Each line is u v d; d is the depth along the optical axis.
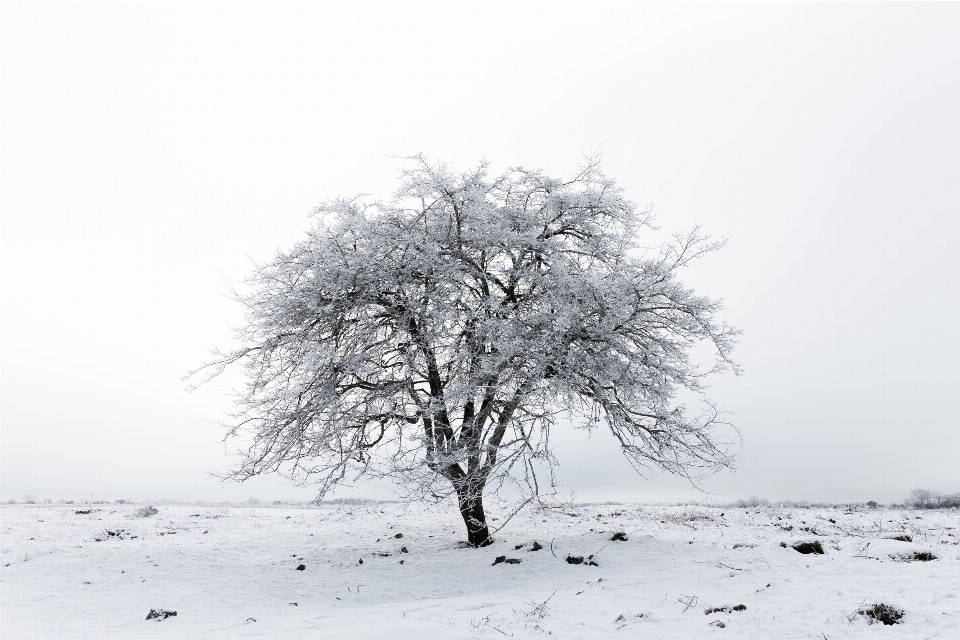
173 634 9.95
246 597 12.55
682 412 14.77
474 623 9.24
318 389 14.89
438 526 19.80
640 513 22.95
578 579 12.12
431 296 14.74
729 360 14.96
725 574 12.12
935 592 10.14
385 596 12.50
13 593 12.47
